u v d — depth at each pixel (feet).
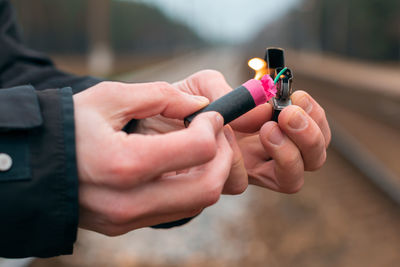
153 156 2.30
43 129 2.27
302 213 11.24
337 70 96.58
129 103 2.67
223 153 2.82
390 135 22.08
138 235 9.48
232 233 9.88
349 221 10.58
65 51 157.07
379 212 10.93
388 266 8.45
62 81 4.10
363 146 18.86
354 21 144.25
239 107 3.01
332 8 169.48
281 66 3.54
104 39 61.16
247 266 8.43
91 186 2.37
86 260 8.25
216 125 2.70
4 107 2.25
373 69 99.66
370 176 13.19
